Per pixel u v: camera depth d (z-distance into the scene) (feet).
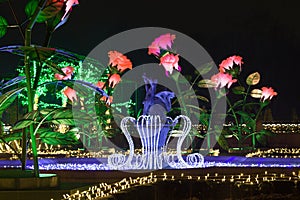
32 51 17.56
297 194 21.97
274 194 22.15
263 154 37.01
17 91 19.44
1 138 19.79
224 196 22.17
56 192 17.99
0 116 20.22
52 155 37.93
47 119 19.43
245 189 22.21
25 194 17.87
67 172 25.35
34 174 18.79
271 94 36.22
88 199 19.29
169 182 22.67
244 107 36.42
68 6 19.69
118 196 20.53
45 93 36.09
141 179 23.67
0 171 18.85
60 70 18.39
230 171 25.79
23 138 19.44
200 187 22.44
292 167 26.50
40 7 18.47
